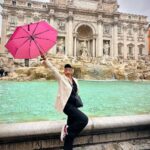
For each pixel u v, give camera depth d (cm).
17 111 711
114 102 971
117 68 3925
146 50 6562
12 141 337
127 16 6406
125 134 408
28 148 346
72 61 4041
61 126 360
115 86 2134
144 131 423
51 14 5422
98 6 5884
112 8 6209
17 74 3067
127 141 408
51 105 842
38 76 2962
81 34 6056
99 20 5878
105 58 5606
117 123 392
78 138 374
